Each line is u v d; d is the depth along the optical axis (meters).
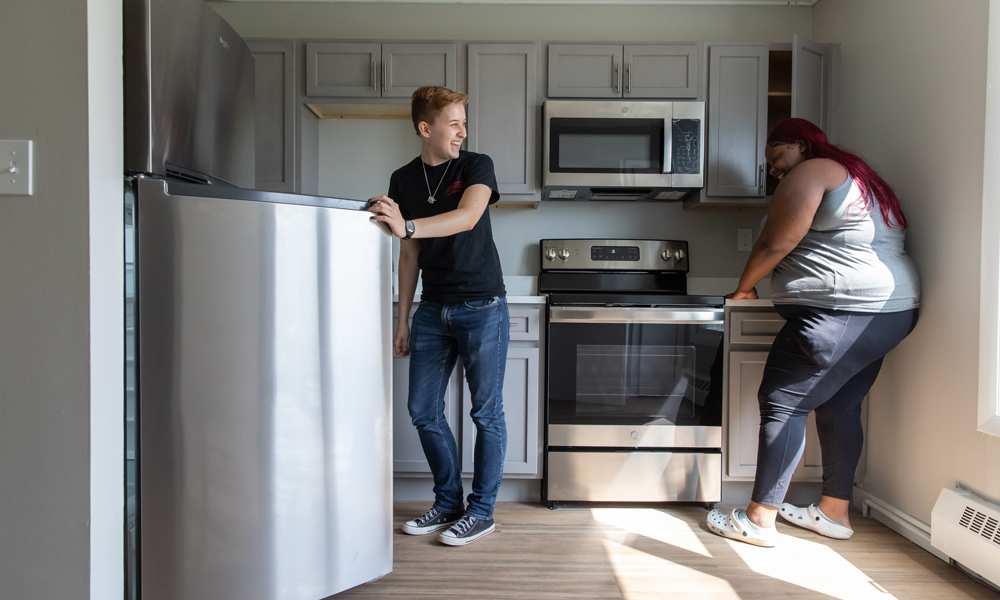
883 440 2.12
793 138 1.89
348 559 1.45
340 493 1.43
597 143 2.40
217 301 1.28
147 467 1.27
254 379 1.31
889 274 1.78
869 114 2.24
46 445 1.16
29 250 1.15
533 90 2.45
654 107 2.39
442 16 2.69
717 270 2.71
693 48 2.44
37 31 1.14
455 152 1.75
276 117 2.44
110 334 1.21
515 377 2.18
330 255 1.39
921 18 1.94
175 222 1.25
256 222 1.30
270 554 1.34
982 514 1.57
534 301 2.17
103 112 1.19
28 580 1.17
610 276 2.63
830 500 1.96
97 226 1.17
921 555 1.79
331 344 1.40
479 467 1.89
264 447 1.33
